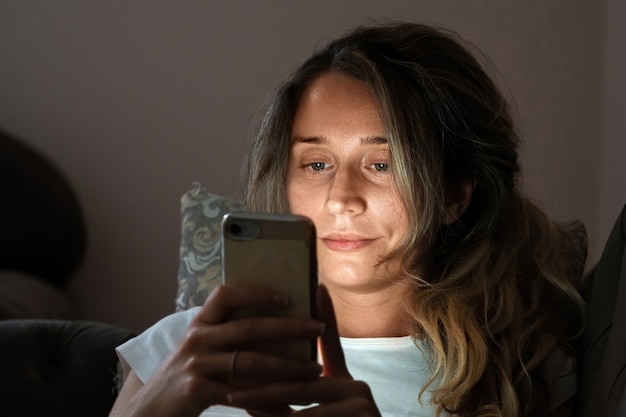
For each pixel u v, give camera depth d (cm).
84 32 221
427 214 106
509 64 207
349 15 212
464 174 114
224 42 217
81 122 224
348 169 103
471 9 207
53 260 211
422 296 111
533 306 119
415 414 112
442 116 109
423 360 113
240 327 80
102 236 227
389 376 113
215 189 222
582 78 205
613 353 106
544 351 115
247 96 218
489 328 113
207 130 221
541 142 208
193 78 219
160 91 221
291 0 213
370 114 103
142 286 228
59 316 198
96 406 132
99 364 134
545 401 114
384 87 103
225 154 221
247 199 117
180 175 223
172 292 228
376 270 105
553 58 205
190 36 218
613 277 116
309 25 214
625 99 189
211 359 80
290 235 82
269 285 82
